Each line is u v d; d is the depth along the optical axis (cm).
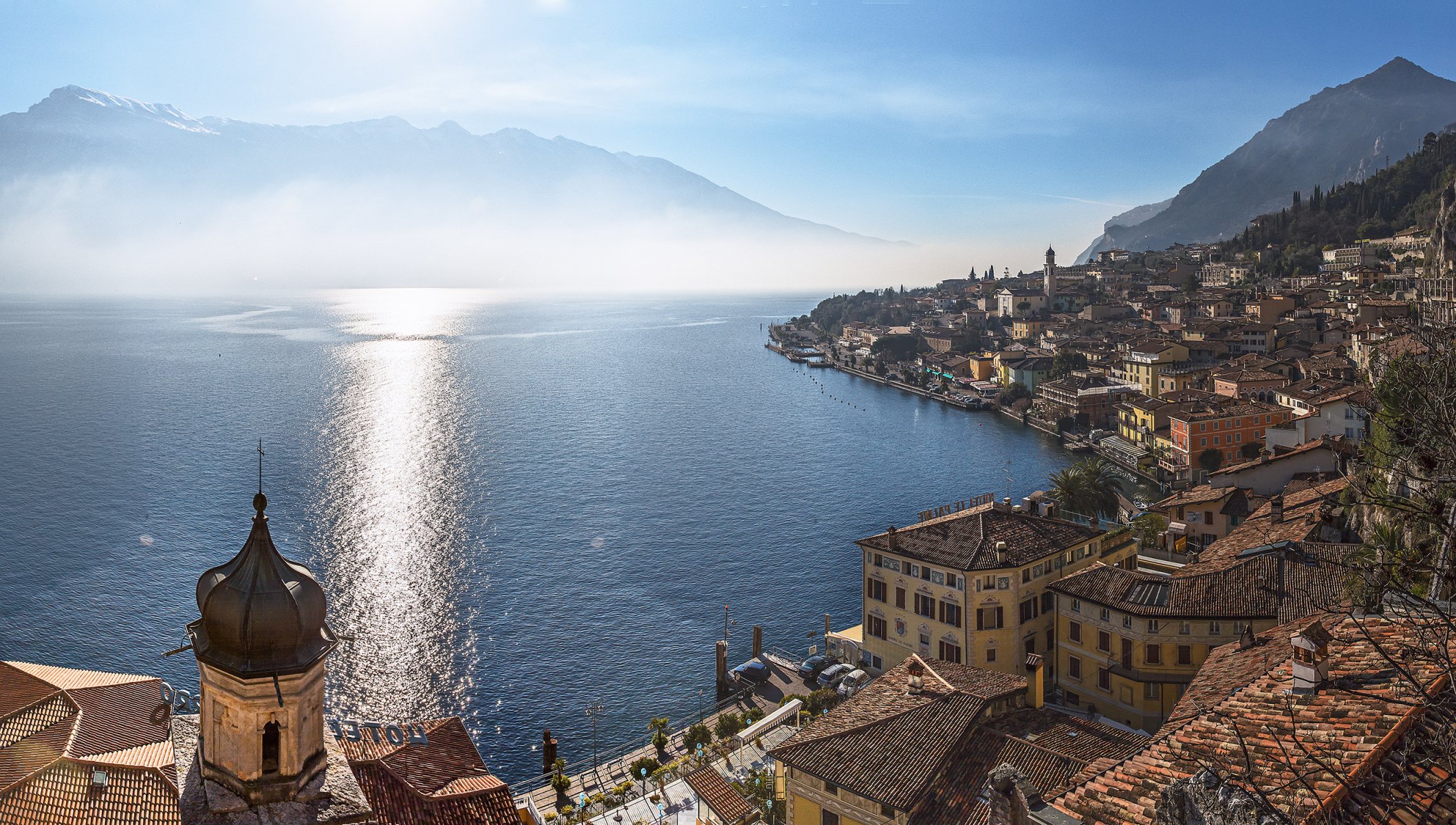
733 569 14800
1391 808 2394
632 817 7488
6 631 12094
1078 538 9194
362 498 19025
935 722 5753
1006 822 2502
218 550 15438
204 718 2930
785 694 10238
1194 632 7569
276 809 2839
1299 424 14400
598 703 10594
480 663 11531
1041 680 6775
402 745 3950
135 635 12056
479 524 17312
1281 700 3375
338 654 11744
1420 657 2672
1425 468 2758
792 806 5831
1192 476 18362
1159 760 3338
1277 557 7781
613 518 17688
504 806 3722
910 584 9144
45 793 3672
